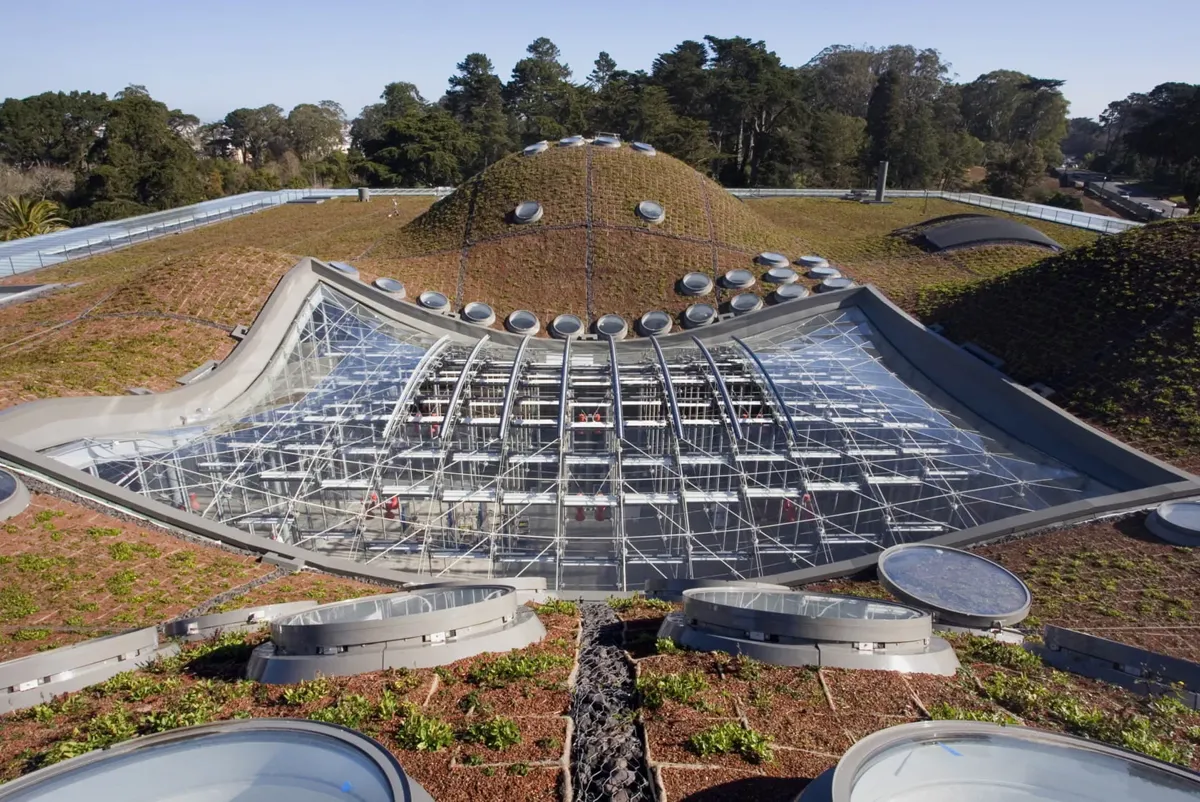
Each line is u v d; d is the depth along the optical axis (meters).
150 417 32.44
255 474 30.00
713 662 15.31
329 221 67.81
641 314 46.56
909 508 31.53
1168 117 102.56
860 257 54.44
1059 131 140.50
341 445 32.06
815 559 30.02
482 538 31.88
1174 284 36.47
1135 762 8.78
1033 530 27.05
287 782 8.78
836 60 146.88
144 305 40.12
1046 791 8.56
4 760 12.81
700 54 112.88
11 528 23.38
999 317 40.44
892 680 14.48
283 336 40.69
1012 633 18.81
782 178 106.00
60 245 56.56
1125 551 25.03
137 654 17.25
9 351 35.91
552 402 37.09
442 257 50.97
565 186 55.31
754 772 11.69
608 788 11.38
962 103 149.12
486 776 11.50
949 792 8.54
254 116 144.00
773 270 48.72
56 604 20.84
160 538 25.52
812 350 40.94
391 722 12.85
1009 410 34.44
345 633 14.70
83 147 108.88
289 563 25.86
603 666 15.83
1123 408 32.44
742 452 31.92
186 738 9.21
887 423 33.25
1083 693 15.45
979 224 55.62
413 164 108.69
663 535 29.44
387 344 41.12
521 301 47.31
